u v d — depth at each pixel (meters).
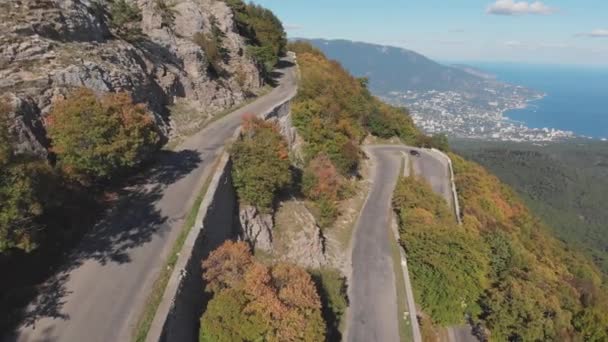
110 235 23.30
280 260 31.73
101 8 42.94
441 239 34.00
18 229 17.17
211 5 58.12
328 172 42.09
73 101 23.61
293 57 79.00
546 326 31.19
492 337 32.34
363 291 32.31
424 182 49.28
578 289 42.50
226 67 52.56
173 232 23.78
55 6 31.52
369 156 59.25
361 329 28.52
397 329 28.72
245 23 69.19
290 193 38.06
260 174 31.52
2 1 28.91
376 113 67.19
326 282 29.95
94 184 26.62
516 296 32.19
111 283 19.86
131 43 39.88
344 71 80.88
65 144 22.81
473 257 33.41
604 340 31.81
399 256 36.78
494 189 60.47
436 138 72.75
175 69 42.72
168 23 47.88
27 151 21.11
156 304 18.67
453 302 32.12
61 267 20.67
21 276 19.55
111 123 23.64
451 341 32.84
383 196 47.47
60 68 27.72
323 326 19.81
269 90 56.62
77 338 17.03
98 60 31.39
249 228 30.89
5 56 26.20
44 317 17.88
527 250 44.88
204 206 25.39
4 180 16.83
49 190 19.27
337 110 55.31
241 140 34.38
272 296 18.73
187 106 42.28
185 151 35.03
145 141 26.53
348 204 44.47
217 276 20.50
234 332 17.83
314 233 34.59
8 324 17.38
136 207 26.03
